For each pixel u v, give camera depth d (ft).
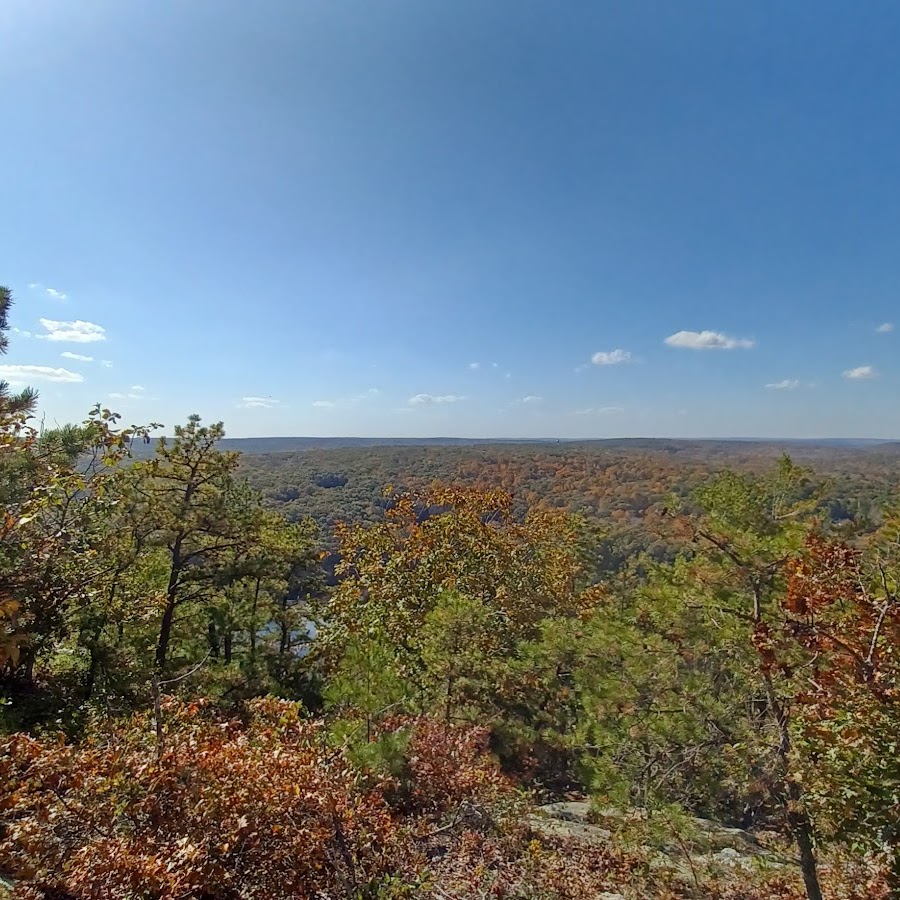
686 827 24.45
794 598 18.83
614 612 36.88
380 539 68.95
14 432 21.24
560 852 27.37
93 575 34.14
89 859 13.89
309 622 68.74
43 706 30.96
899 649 16.55
